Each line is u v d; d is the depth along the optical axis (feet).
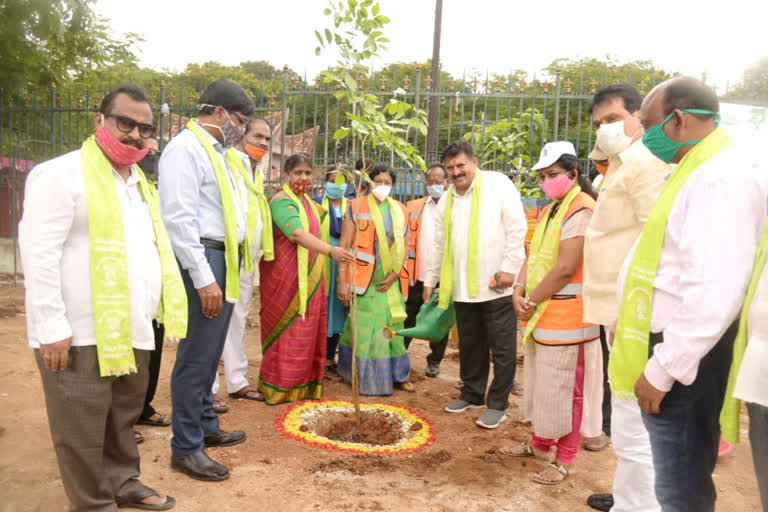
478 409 16.53
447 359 22.49
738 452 13.83
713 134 7.05
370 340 17.85
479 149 27.37
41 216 8.29
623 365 7.48
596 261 9.90
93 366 8.78
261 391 16.47
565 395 11.53
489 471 12.43
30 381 16.40
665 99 7.17
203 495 10.78
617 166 10.32
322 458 12.70
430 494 11.27
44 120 32.71
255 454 12.77
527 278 12.32
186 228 10.91
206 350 11.39
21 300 28.22
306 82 27.20
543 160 11.87
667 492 7.14
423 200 20.54
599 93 10.71
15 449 12.13
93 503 9.18
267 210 15.43
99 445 9.05
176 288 9.82
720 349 6.79
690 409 6.81
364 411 16.05
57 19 31.35
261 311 16.52
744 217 6.26
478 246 14.99
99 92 40.65
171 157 11.19
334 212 19.30
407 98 28.37
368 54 13.87
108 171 8.96
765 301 5.78
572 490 11.66
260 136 14.65
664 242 7.13
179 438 11.46
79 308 8.66
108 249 8.75
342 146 30.55
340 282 18.17
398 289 18.34
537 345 11.78
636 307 7.36
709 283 6.18
